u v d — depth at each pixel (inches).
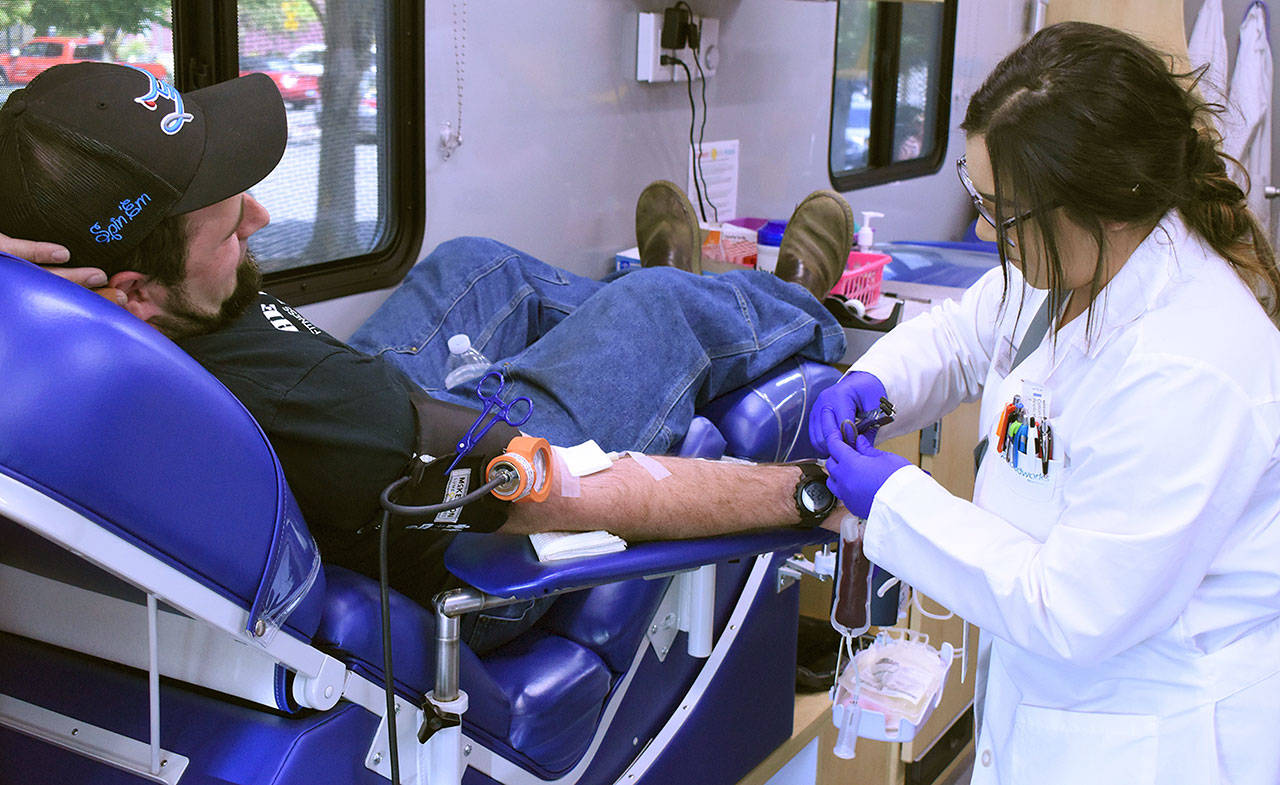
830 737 94.6
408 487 53.2
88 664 54.0
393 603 53.6
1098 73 43.0
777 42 139.5
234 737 49.1
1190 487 42.6
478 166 99.7
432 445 56.4
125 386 39.8
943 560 48.9
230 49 78.5
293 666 47.0
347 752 50.7
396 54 90.6
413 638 53.7
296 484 52.8
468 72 96.2
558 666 64.0
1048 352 50.5
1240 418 42.9
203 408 42.4
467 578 51.8
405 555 61.4
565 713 62.6
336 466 52.7
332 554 59.6
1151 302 45.4
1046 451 49.3
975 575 47.8
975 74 197.5
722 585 75.0
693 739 76.4
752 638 79.6
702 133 128.7
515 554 53.2
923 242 167.6
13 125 45.8
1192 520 42.6
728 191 135.3
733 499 58.1
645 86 117.9
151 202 46.8
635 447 75.3
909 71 179.3
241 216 52.6
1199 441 42.8
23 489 37.7
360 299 92.1
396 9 89.4
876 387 61.8
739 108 135.0
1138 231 46.4
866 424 57.4
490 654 65.6
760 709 83.0
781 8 138.6
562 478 54.1
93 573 51.0
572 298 94.0
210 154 48.5
